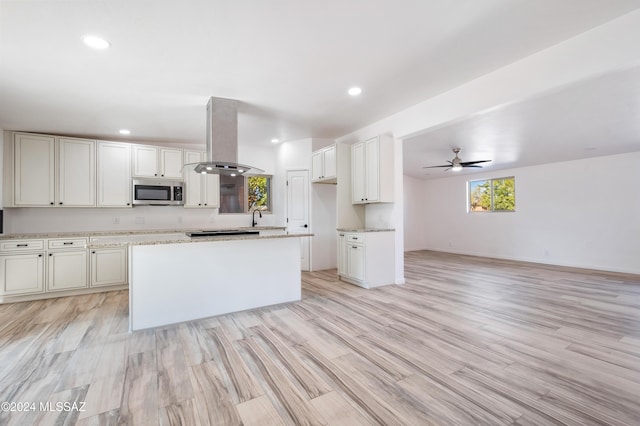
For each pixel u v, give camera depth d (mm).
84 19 2047
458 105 3281
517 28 2264
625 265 5598
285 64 2754
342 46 2479
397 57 2664
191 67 2766
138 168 4762
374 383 1921
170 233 4711
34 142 4176
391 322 2975
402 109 4004
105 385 1909
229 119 3539
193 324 2969
